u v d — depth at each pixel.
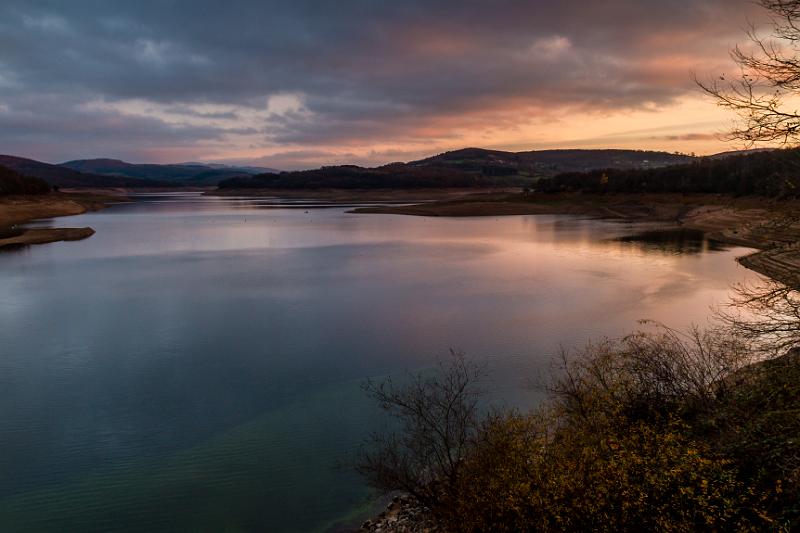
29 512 12.70
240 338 25.47
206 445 15.65
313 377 20.55
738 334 9.37
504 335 24.86
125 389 19.78
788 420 7.58
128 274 42.19
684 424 8.23
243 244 61.88
